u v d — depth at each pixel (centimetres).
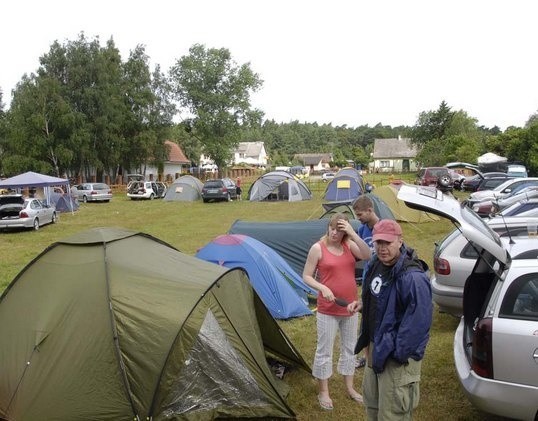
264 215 2322
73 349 430
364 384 375
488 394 390
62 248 525
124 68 4688
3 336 468
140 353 422
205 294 462
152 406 411
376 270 357
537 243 490
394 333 335
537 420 384
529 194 1434
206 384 445
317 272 499
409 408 339
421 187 444
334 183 2734
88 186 3309
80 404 409
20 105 3959
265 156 10581
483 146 5231
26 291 499
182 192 3347
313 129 14562
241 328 482
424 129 6450
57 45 4300
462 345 457
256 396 463
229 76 5506
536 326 384
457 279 671
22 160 3869
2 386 436
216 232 1789
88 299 454
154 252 540
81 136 4059
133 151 4678
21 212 1922
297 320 763
